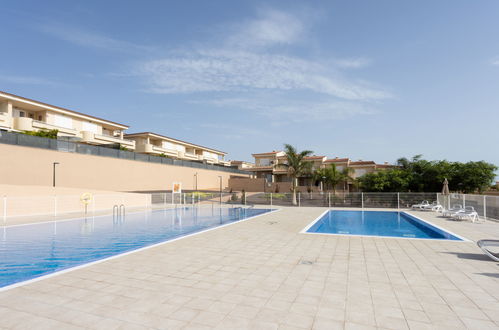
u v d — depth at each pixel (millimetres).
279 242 8617
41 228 13250
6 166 21594
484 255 6949
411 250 7516
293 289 4648
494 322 3539
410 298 4281
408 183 26891
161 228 13867
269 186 45562
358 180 30984
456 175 25906
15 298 4258
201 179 44625
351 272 5578
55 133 29188
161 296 4348
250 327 3391
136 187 33625
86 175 27781
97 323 3486
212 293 4473
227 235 9914
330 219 18375
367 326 3434
